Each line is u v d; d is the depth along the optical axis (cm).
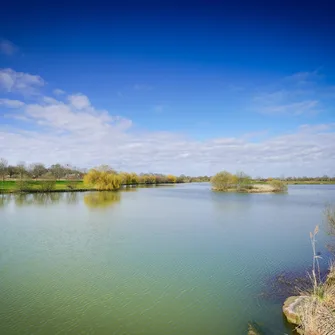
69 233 2869
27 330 1158
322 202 5875
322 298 1148
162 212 4334
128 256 2123
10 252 2212
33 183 8644
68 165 14612
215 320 1233
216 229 3094
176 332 1147
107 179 9431
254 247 2359
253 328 1162
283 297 1439
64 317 1259
